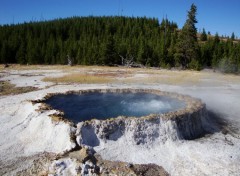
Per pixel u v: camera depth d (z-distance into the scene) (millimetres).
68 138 16469
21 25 107812
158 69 59562
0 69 57812
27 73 49000
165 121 18000
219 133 20047
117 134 17109
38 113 19656
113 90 26969
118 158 15773
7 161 15688
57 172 13766
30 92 30734
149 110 21328
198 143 17828
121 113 20609
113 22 109875
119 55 67750
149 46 69375
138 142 17078
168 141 17531
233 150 16984
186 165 15336
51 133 17594
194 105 21359
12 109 23594
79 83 36719
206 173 14492
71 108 21562
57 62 74562
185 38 63281
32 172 14477
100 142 16641
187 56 63562
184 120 18734
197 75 47719
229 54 67812
